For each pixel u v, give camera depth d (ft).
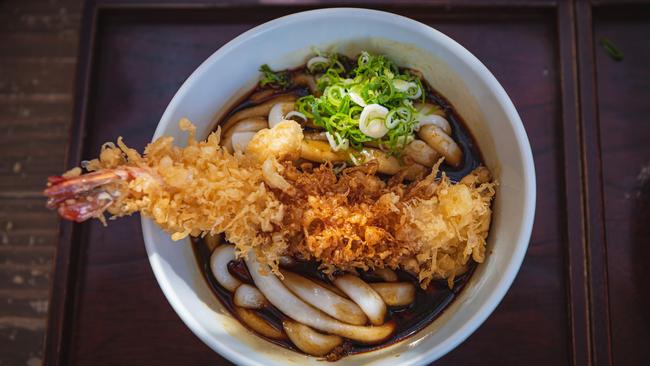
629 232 0.93
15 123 1.06
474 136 0.89
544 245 0.92
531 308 0.90
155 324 0.91
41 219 1.03
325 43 0.88
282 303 0.85
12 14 1.10
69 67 1.09
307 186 0.82
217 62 0.84
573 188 0.92
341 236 0.79
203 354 0.90
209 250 0.88
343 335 0.84
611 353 0.88
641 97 0.97
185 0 0.99
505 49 0.98
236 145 0.89
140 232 0.94
